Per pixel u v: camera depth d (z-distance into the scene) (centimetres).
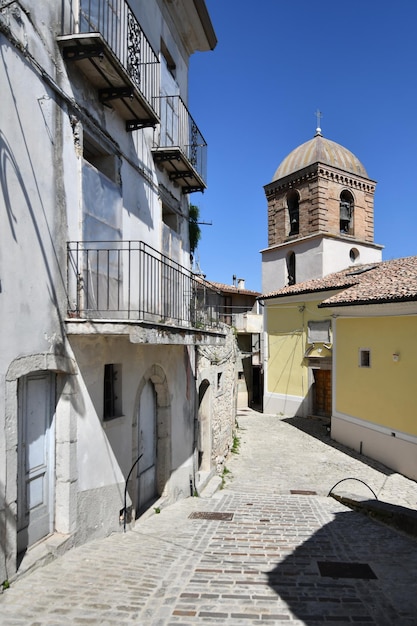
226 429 1639
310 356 2341
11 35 486
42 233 540
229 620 418
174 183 1098
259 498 1101
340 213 2808
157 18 984
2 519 461
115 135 750
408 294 1306
